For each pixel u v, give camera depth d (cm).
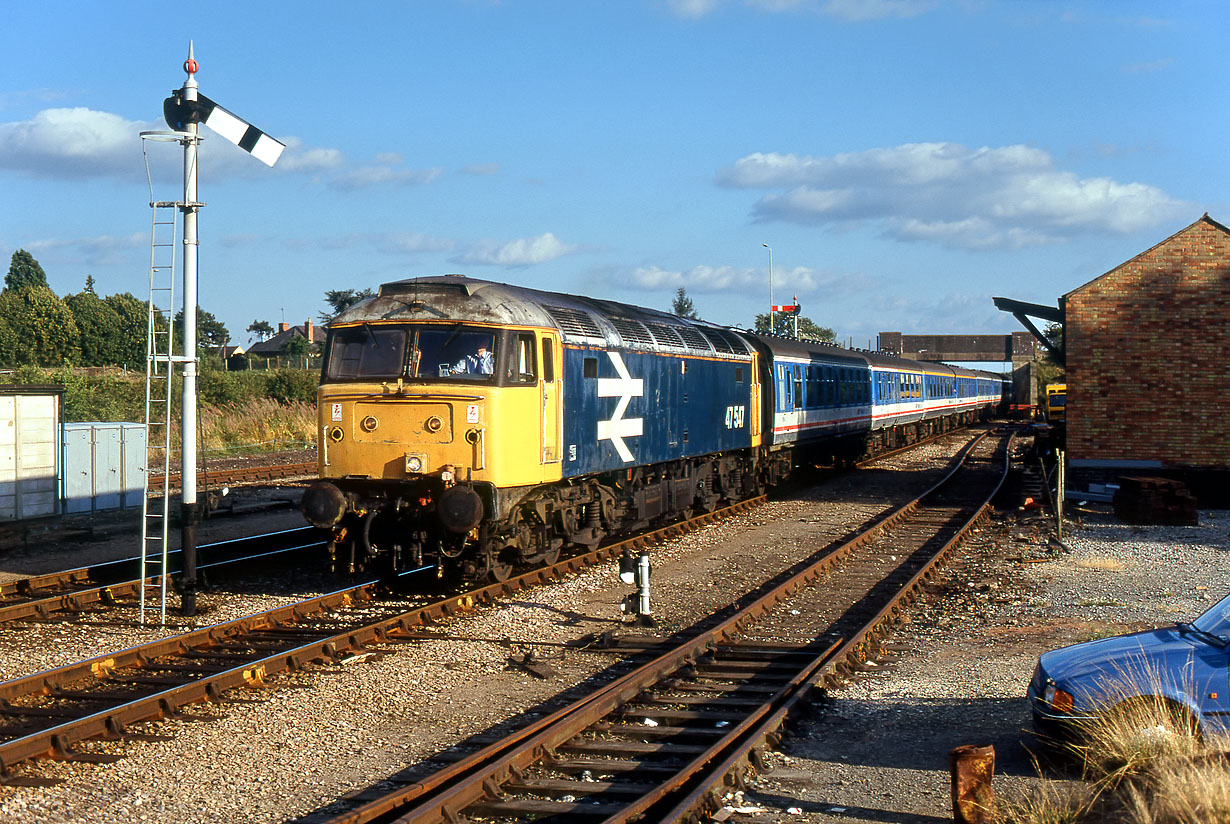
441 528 1331
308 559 1611
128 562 1545
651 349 1791
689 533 1978
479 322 1341
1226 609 780
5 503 1753
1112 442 2267
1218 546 1773
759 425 2425
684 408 1950
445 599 1281
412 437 1330
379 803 653
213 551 1662
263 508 2177
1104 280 2256
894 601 1327
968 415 6397
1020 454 3959
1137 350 2245
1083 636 1151
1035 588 1457
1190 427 2225
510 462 1335
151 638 1119
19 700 891
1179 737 679
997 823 633
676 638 1167
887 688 976
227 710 880
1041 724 768
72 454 1938
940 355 10725
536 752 763
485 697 949
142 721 845
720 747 767
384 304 1394
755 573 1578
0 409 1752
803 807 683
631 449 1705
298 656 1009
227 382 4203
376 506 1346
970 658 1083
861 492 2747
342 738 828
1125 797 658
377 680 980
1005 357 10738
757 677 1008
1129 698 711
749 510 2355
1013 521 2142
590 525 1638
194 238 1235
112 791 708
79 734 790
